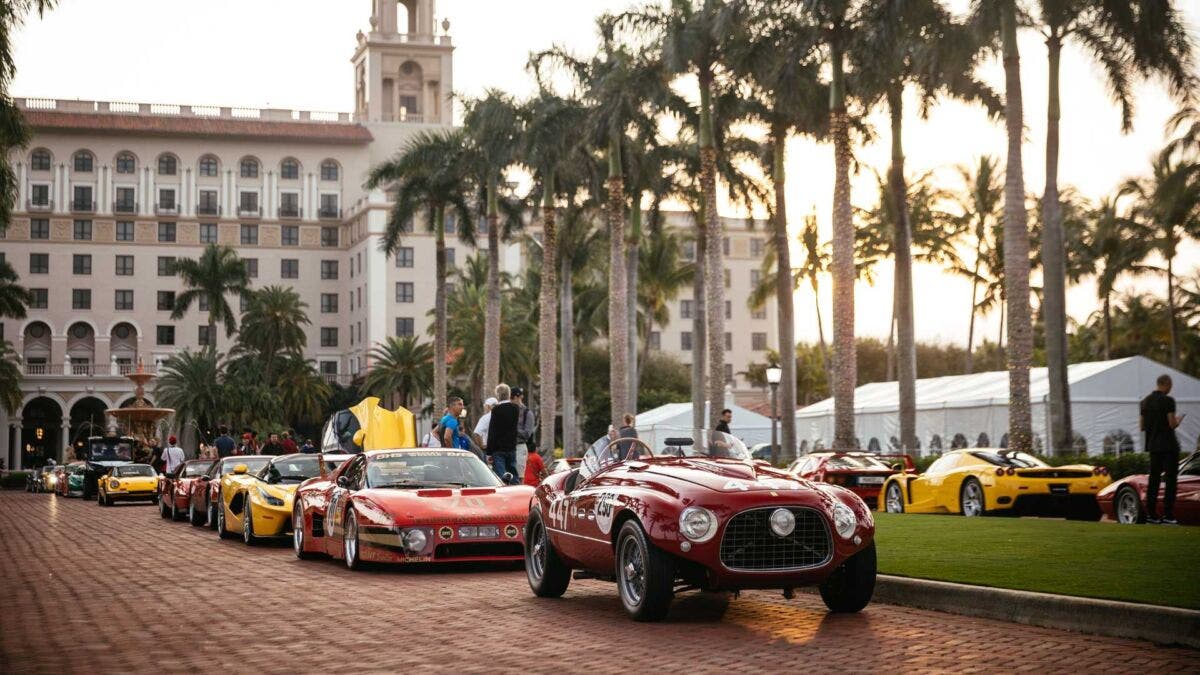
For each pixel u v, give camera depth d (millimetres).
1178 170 47469
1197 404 35906
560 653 8211
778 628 9109
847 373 33406
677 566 9344
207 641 9039
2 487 80812
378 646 8680
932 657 7723
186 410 86062
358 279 114250
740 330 126562
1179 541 13297
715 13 35781
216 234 116062
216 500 21516
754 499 9188
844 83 34156
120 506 39031
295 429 108125
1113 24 29422
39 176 112250
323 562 15766
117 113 114125
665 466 10422
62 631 9641
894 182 38344
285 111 120312
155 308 114312
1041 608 8984
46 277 112125
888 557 12438
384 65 127562
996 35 30922
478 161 49562
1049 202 32281
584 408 97750
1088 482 21359
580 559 10609
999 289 65625
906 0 30375
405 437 25562
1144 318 74000
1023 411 28703
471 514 13688
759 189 46406
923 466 30516
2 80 21500
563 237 55406
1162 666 7227
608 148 43469
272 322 94562
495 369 48750
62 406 107250
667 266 65938
